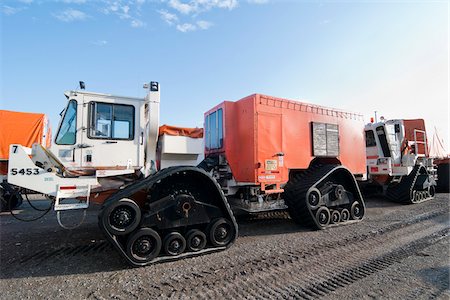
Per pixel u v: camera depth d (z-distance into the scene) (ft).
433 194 35.55
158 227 12.71
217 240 14.23
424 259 12.89
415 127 37.78
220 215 14.55
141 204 13.39
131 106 15.42
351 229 18.95
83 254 13.80
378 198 35.91
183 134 18.22
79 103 14.17
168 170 13.17
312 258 13.12
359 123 24.79
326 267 11.96
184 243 13.14
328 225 19.25
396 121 33.45
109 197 13.58
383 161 32.01
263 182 18.02
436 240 16.06
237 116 19.66
